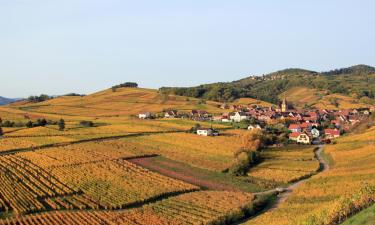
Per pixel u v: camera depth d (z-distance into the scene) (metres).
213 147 159.88
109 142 167.50
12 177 107.69
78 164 125.88
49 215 79.81
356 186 86.12
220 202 91.44
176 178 116.88
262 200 92.19
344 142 168.00
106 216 80.50
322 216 58.69
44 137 174.38
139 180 110.38
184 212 84.06
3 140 164.88
